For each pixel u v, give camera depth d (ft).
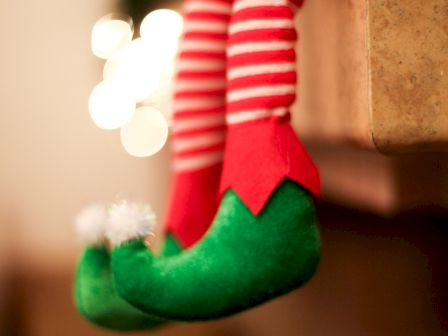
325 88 1.46
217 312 1.19
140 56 4.16
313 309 2.64
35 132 5.03
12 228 4.85
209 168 1.47
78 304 1.40
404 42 1.14
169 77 4.16
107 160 5.15
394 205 1.61
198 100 1.47
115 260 1.19
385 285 2.20
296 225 1.19
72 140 5.09
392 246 2.19
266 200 1.18
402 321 2.14
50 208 4.99
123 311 1.36
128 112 4.42
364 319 2.29
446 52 1.14
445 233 2.06
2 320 3.96
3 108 4.97
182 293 1.17
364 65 1.16
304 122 1.71
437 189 1.56
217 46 1.47
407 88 1.14
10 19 4.96
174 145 1.52
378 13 1.14
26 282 4.27
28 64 5.01
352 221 2.33
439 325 2.06
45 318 3.99
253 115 1.22
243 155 1.21
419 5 1.14
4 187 4.93
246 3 1.23
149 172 5.18
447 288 2.06
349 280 2.37
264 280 1.18
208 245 1.21
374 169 1.68
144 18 4.17
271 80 1.21
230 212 1.21
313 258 1.21
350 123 1.25
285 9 1.22
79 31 5.08
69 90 5.08
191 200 1.46
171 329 3.23
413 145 1.15
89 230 1.33
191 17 1.48
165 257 1.24
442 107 1.14
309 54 1.62
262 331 3.05
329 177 2.05
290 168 1.19
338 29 1.32
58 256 4.65
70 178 5.07
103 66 5.09
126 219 1.19
